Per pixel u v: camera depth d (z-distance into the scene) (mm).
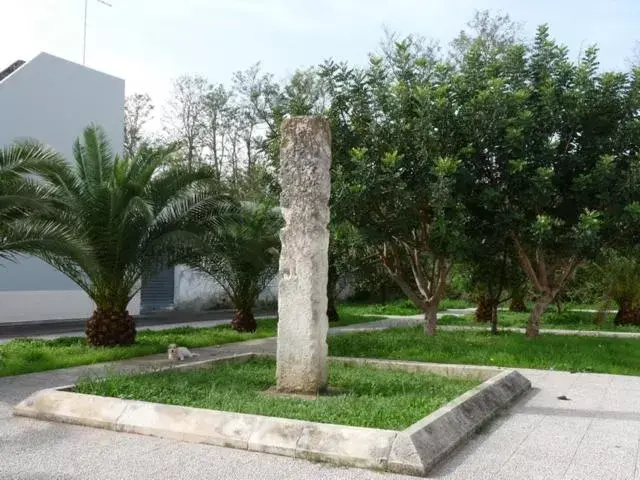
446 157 11562
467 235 12766
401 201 11547
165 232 12195
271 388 7543
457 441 5453
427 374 8750
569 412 7004
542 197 11609
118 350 11297
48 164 10625
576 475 4781
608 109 12344
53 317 19344
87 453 5199
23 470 4789
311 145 7418
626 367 10219
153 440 5582
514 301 22500
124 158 12344
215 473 4719
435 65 13711
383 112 12656
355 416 5855
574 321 19234
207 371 8578
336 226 12961
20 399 7336
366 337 14133
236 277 15398
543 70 12898
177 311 23672
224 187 13164
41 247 9586
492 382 7434
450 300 29875
